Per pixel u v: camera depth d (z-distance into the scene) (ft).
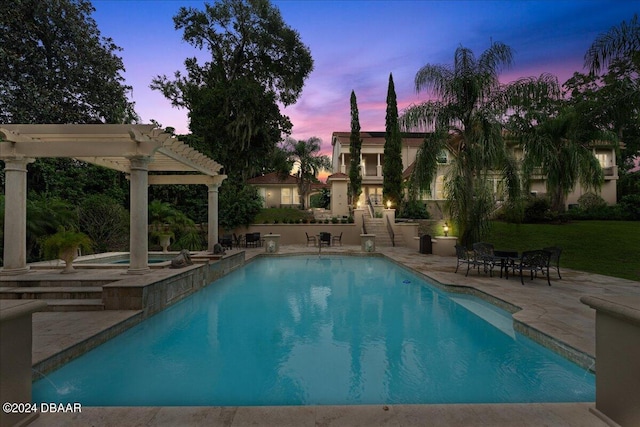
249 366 12.27
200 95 70.23
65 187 43.80
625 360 6.48
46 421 7.14
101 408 7.74
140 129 21.09
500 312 18.84
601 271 28.76
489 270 28.17
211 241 36.24
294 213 76.59
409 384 10.80
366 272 34.37
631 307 6.18
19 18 41.37
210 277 27.91
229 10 75.31
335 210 76.59
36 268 23.90
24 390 6.90
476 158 35.29
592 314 15.65
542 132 44.14
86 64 48.14
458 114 36.32
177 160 27.91
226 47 78.48
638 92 29.68
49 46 45.03
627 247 36.04
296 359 12.92
